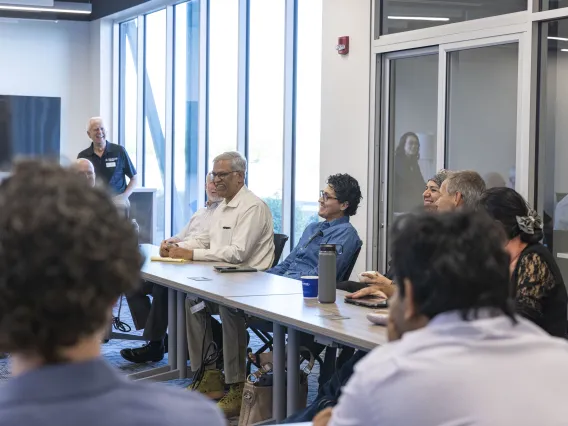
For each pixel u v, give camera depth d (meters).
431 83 5.60
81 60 10.59
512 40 4.92
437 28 5.40
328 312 3.10
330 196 4.45
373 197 5.92
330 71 6.23
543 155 4.86
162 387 0.86
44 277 0.76
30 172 0.80
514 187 5.00
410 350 1.24
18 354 0.80
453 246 1.30
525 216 2.74
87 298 0.77
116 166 8.37
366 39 5.91
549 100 4.80
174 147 9.38
